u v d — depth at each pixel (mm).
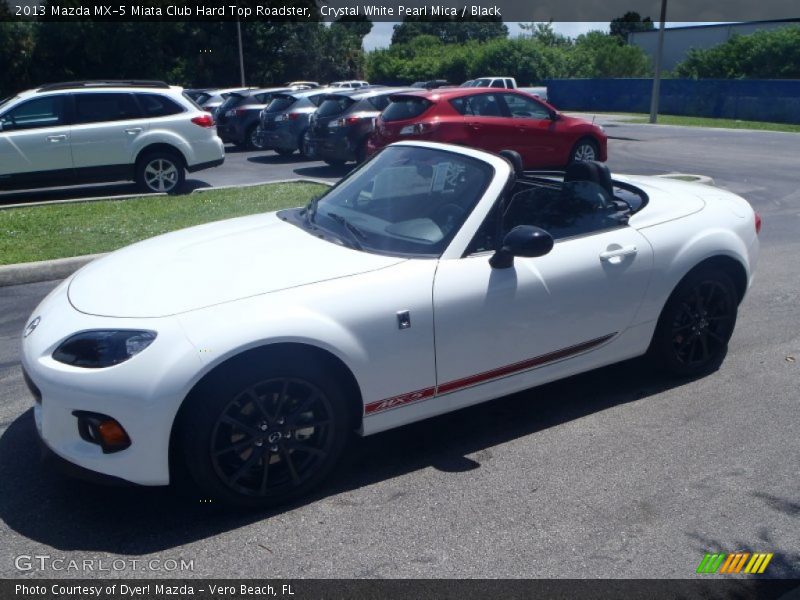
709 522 3275
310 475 3432
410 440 4031
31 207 10242
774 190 12375
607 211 4383
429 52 62406
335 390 3410
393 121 12164
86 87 11328
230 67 48156
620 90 43125
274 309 3244
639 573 2949
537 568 2973
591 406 4422
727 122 32562
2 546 3102
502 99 12422
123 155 11430
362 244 3797
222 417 3158
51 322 3344
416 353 3557
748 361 5078
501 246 3791
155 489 3535
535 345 3957
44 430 3225
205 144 12000
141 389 3016
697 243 4496
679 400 4484
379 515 3334
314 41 51344
